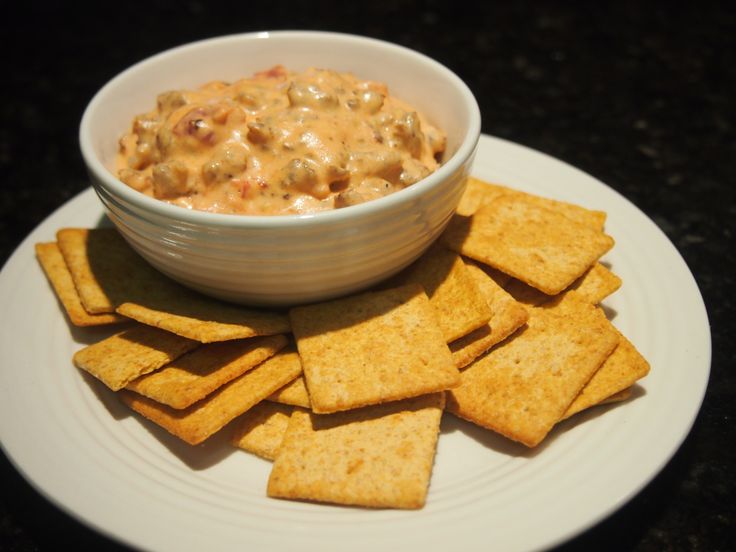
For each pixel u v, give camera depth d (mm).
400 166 230
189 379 203
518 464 190
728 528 193
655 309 229
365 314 216
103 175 215
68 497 179
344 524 173
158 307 224
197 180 226
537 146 371
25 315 239
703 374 203
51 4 529
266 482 193
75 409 208
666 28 482
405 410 197
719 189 334
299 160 220
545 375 203
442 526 171
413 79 271
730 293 270
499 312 217
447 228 246
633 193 332
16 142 388
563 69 443
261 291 217
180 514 176
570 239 239
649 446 185
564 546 189
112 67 453
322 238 201
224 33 484
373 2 523
